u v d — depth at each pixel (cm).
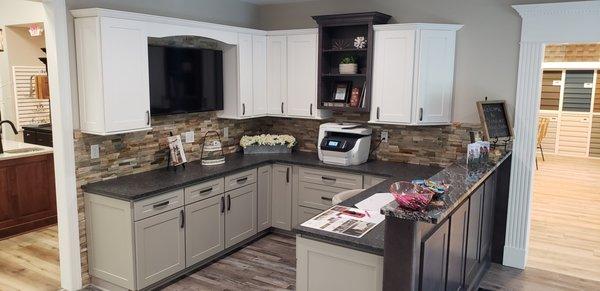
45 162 507
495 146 391
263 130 553
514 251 416
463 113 428
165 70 402
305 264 252
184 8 432
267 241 471
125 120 352
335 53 480
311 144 519
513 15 395
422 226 221
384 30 423
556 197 674
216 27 425
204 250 399
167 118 424
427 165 448
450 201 232
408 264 207
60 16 330
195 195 382
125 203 330
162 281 365
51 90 339
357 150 442
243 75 467
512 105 405
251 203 454
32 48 618
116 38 338
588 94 980
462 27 418
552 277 398
